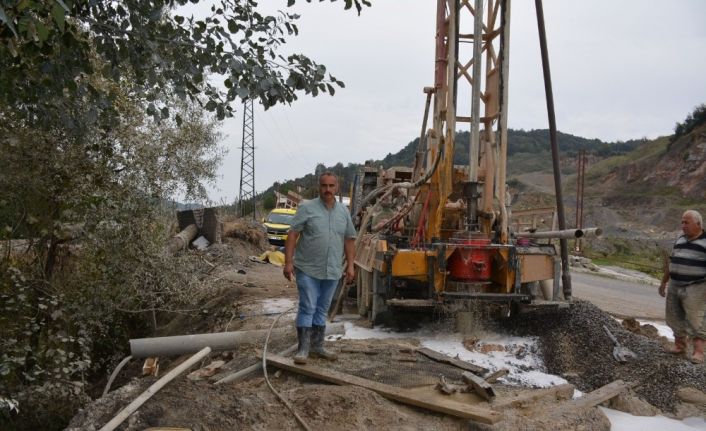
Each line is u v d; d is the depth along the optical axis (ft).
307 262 18.67
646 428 15.66
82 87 20.90
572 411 15.74
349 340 22.57
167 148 29.68
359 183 37.91
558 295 24.53
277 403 15.40
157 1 18.51
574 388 18.51
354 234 19.80
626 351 20.88
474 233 23.54
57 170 25.95
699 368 19.30
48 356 23.52
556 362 21.39
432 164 26.21
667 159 201.67
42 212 26.96
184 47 18.60
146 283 29.37
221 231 58.85
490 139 25.63
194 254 36.09
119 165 28.43
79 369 23.93
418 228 24.94
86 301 26.81
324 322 19.47
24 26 12.75
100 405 14.98
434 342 22.89
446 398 16.28
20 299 23.90
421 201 26.02
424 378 17.89
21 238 27.27
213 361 20.30
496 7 25.29
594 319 23.48
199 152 30.91
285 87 18.52
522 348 22.63
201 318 33.32
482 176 26.25
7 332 24.03
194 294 32.17
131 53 18.79
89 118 20.21
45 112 20.59
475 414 14.52
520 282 23.11
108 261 27.25
